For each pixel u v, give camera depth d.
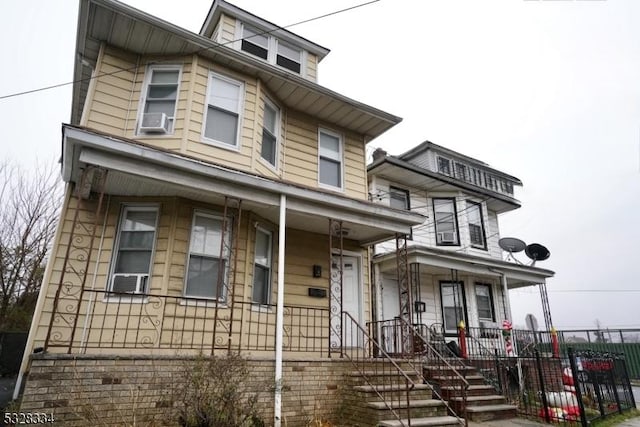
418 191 14.37
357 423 6.40
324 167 10.28
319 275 9.23
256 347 7.46
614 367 9.20
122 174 6.23
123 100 7.72
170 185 6.47
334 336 9.16
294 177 9.52
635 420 7.98
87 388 5.07
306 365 6.81
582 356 8.51
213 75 8.35
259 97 8.77
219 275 6.32
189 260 7.17
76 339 6.20
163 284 6.75
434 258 11.76
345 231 9.48
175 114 7.78
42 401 4.79
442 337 10.95
